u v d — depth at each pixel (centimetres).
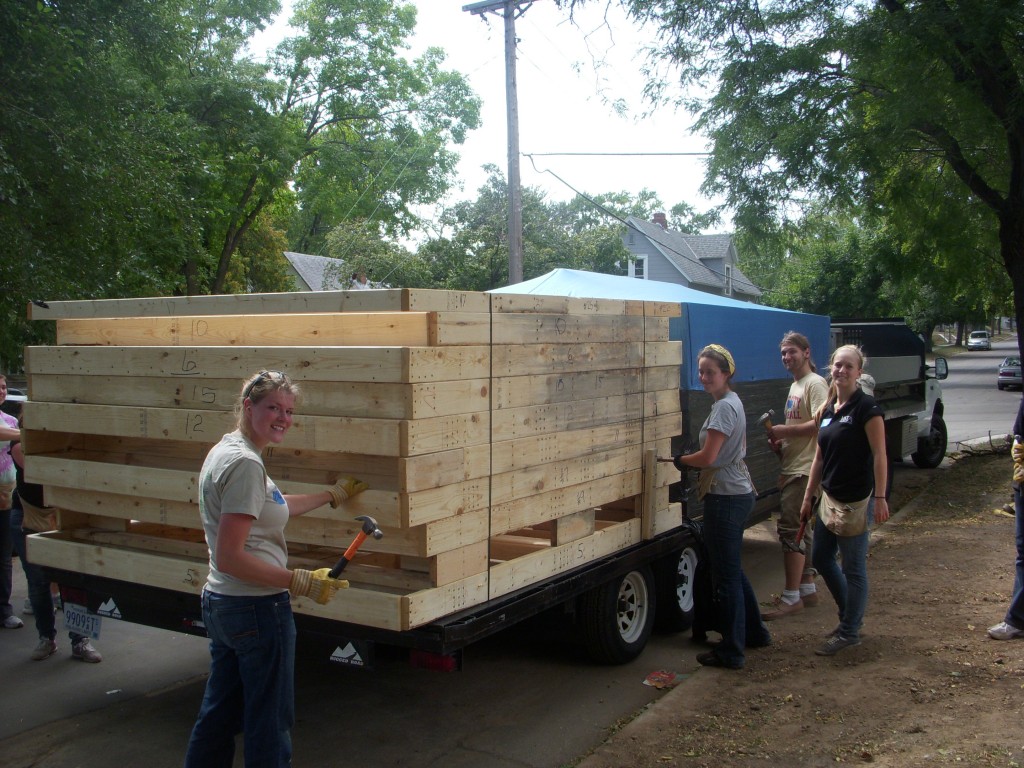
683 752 403
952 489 1104
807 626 600
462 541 385
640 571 557
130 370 441
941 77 1041
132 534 472
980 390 3150
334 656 392
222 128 1900
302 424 379
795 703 454
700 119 1270
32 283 999
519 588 426
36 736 454
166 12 1275
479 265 2192
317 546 425
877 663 501
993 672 467
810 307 3322
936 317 3594
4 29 951
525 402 424
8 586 639
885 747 389
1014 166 1123
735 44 1182
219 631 321
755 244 1331
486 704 493
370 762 421
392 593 373
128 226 1172
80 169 1011
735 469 519
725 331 673
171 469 438
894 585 666
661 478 552
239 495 308
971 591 632
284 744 326
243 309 424
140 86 1315
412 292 356
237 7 2003
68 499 479
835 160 1186
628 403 516
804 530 570
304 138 2462
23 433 480
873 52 1062
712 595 579
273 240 2711
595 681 526
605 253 2438
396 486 365
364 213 3108
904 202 1342
